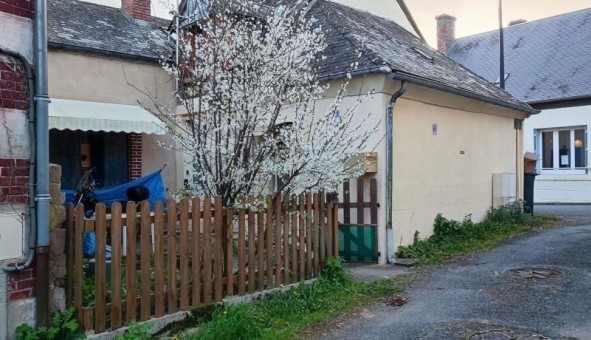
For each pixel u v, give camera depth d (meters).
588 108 21.00
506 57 26.72
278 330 5.75
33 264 4.90
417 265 9.26
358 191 9.84
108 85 13.14
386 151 9.62
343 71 9.62
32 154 4.91
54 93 12.16
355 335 5.64
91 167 13.73
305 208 7.46
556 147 22.31
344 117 8.26
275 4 8.66
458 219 12.21
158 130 12.71
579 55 23.45
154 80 13.96
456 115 12.25
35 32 4.98
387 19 17.25
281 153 7.12
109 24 15.02
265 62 7.10
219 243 6.32
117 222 5.29
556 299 6.70
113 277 5.24
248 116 6.83
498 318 6.04
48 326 4.93
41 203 4.91
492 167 13.95
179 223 5.88
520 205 14.03
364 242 9.71
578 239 11.05
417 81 9.84
